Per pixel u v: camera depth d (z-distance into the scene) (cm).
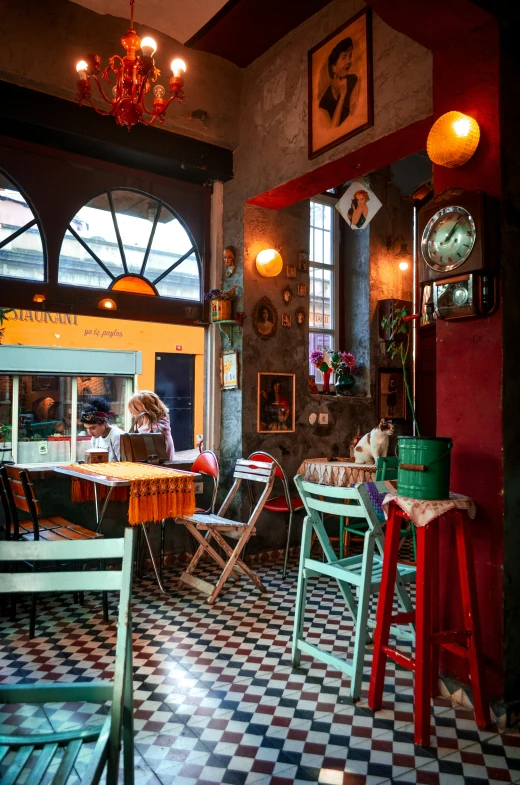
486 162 297
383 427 547
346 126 439
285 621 398
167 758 241
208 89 534
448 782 228
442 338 318
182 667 326
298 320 591
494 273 290
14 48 431
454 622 303
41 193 479
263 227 567
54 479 479
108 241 518
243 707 283
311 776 231
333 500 541
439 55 322
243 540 447
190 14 477
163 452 535
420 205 671
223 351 569
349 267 710
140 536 509
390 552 283
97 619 399
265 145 524
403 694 299
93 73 344
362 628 291
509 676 279
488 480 289
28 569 431
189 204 564
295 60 495
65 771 156
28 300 472
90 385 589
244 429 549
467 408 303
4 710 281
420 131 400
